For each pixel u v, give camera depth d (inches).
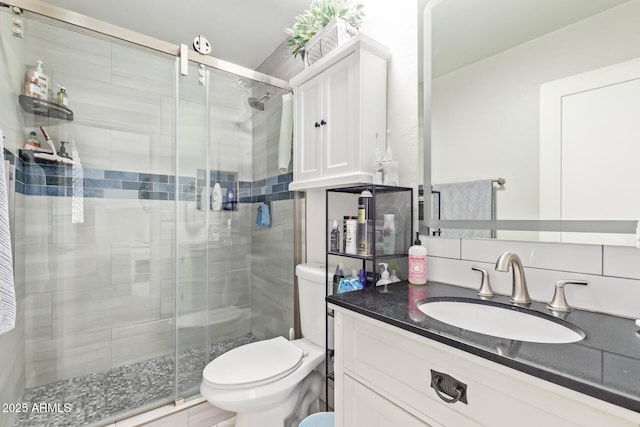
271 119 85.7
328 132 54.2
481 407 22.8
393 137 51.9
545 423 19.7
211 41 87.3
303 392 56.7
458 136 42.7
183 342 76.2
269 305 87.8
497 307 34.2
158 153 84.3
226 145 87.9
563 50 32.9
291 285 79.4
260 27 80.8
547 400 19.6
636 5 28.2
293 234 78.8
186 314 78.2
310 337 61.7
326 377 52.2
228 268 90.1
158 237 85.1
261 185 90.7
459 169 42.5
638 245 26.7
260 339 90.9
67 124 72.3
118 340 79.4
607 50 29.9
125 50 74.1
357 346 33.6
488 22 39.4
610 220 29.8
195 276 81.1
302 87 61.5
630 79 28.6
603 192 30.2
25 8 54.0
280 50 89.6
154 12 74.3
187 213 81.3
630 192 28.6
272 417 49.9
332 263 65.7
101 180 77.2
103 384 70.7
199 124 82.8
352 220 49.0
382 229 47.9
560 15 33.1
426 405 26.4
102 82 76.2
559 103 33.2
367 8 57.2
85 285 75.4
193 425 61.1
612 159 29.7
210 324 85.9
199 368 72.9
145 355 82.8
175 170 78.6
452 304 36.9
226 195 88.8
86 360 75.1
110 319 78.5
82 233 75.0
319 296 59.6
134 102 80.6
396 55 51.6
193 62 73.9
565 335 28.1
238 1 70.9
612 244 29.7
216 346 86.4
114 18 76.4
